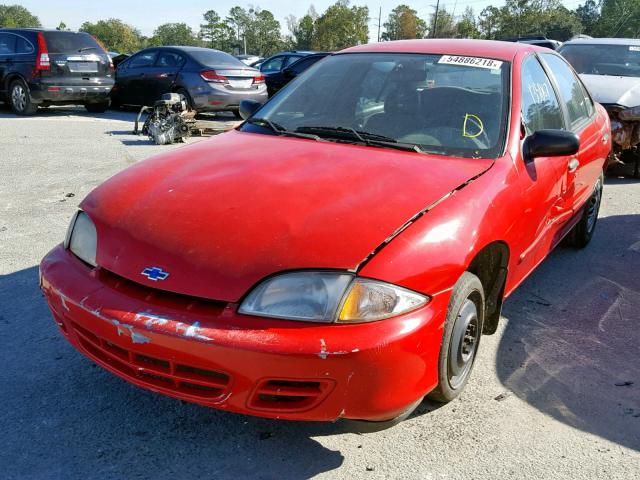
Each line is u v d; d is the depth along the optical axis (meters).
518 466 2.44
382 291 2.17
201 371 2.20
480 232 2.54
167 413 2.68
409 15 121.44
